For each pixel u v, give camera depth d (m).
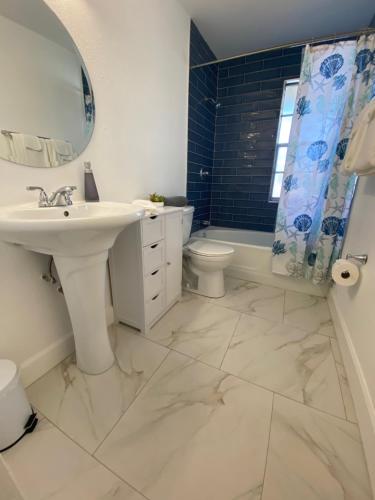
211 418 0.97
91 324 1.10
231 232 2.74
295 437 0.90
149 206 1.45
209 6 1.77
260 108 2.46
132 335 1.47
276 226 1.96
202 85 2.26
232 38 2.17
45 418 0.96
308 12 1.81
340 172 1.58
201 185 2.61
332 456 0.84
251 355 1.32
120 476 0.78
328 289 1.93
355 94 1.50
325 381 1.15
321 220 1.79
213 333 1.50
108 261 1.44
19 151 0.96
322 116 1.64
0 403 0.80
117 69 1.32
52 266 1.16
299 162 1.77
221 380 1.15
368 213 1.30
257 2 1.72
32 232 0.72
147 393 1.07
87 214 1.13
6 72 0.89
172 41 1.73
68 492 0.74
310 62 1.59
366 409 0.89
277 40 2.20
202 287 1.96
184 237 1.97
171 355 1.31
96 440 0.88
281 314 1.72
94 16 1.15
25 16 0.92
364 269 1.19
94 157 1.28
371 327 1.00
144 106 1.56
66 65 1.08
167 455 0.84
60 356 1.25
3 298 0.99
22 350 1.08
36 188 0.98
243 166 2.68
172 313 1.71
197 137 2.32
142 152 1.61
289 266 1.98
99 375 1.17
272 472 0.79
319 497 0.73
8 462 0.81
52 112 1.05
